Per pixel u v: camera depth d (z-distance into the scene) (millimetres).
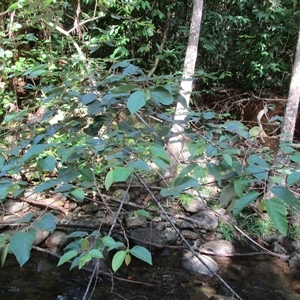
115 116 1239
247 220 3336
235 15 5105
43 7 1768
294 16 4676
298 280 2709
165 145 1347
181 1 4996
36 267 2643
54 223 806
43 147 1018
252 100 4902
